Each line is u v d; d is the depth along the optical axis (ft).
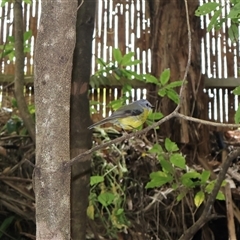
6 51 13.51
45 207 4.86
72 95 9.43
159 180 10.12
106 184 12.57
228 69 15.83
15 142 13.12
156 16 15.56
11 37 13.26
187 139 14.57
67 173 4.98
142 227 12.36
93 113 15.17
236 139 15.38
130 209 12.49
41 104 4.93
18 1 12.01
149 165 13.09
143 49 15.83
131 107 9.93
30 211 11.96
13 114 14.12
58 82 4.93
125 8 16.02
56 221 4.85
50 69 4.92
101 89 15.44
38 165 4.90
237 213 12.32
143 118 9.95
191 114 14.80
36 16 15.88
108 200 11.32
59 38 4.94
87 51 9.61
